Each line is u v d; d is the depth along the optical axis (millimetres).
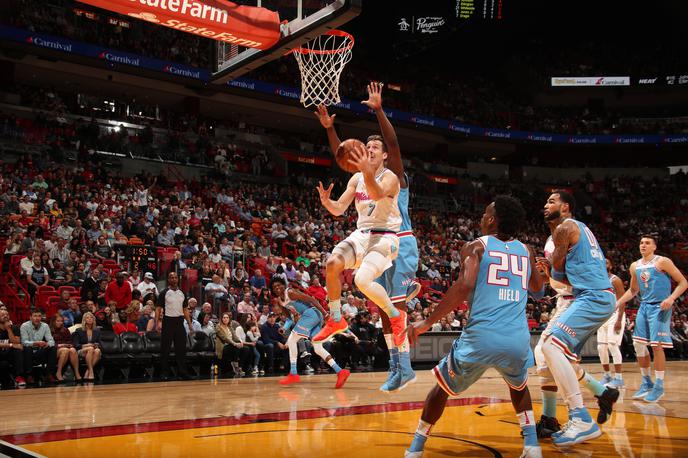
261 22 7434
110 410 5566
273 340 11016
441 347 12477
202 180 20750
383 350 12078
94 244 12930
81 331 9305
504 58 34719
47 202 14383
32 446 3873
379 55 30766
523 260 3387
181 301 9555
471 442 4035
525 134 31047
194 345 10242
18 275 11266
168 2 6742
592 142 31516
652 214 30422
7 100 20297
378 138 4969
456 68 33719
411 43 30719
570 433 3873
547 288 17828
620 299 7352
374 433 4344
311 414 5281
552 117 33000
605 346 8797
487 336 3193
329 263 4922
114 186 17391
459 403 6121
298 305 8398
